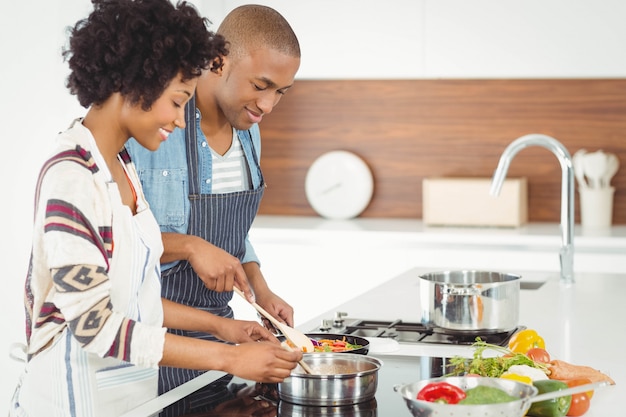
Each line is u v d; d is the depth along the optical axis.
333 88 4.89
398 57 4.31
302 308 4.30
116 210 1.68
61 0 4.00
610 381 1.60
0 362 4.09
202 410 1.62
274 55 2.18
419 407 1.38
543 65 4.20
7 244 4.07
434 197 4.44
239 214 2.39
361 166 4.75
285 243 4.33
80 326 1.53
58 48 4.02
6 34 4.02
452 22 4.25
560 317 2.55
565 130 4.64
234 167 2.41
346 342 2.05
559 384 1.52
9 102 4.03
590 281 3.20
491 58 4.23
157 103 1.64
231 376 1.88
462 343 2.21
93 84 1.64
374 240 4.27
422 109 4.80
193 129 2.29
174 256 2.07
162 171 2.27
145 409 1.63
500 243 4.15
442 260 4.14
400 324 2.45
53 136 4.06
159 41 1.57
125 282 1.71
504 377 1.62
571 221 3.09
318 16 4.36
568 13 4.14
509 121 4.70
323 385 1.63
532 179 4.68
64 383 1.69
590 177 4.45
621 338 2.27
